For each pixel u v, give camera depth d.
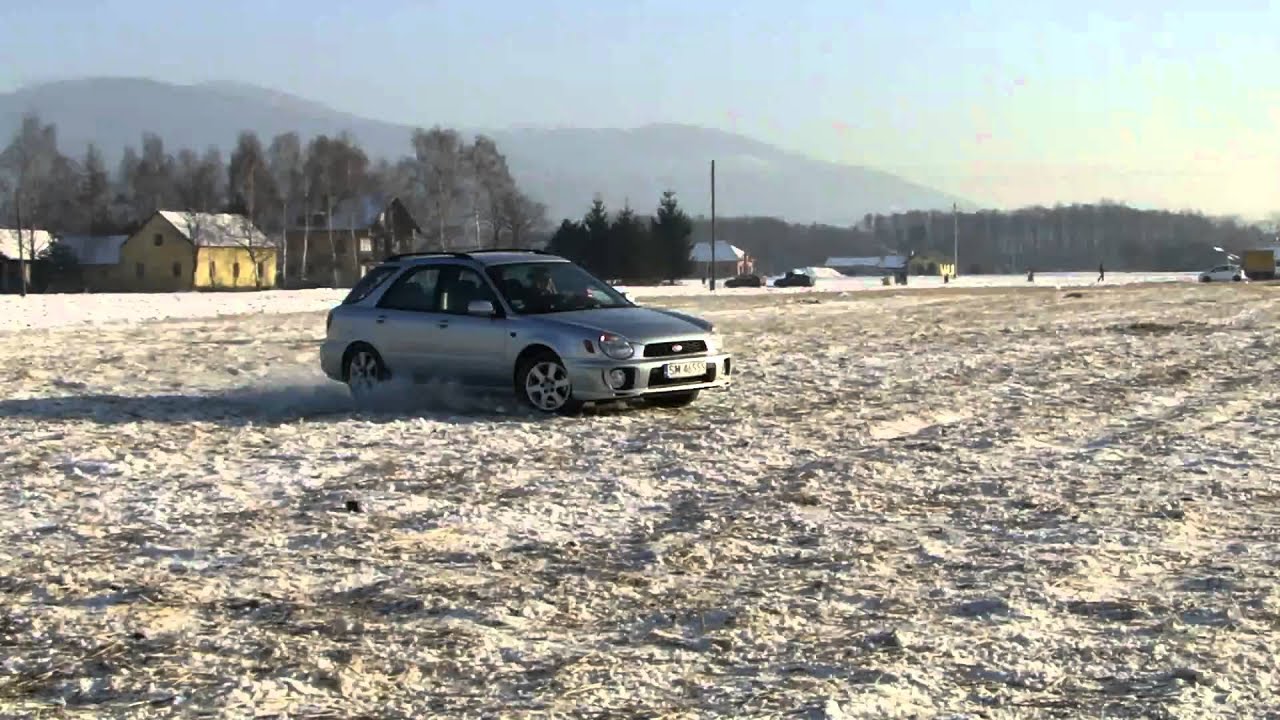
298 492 9.46
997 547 7.76
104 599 6.72
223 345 24.44
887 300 49.88
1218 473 10.09
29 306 46.44
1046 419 13.28
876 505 9.00
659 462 10.67
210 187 127.62
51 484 9.75
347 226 107.94
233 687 5.41
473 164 109.44
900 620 6.33
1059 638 6.02
